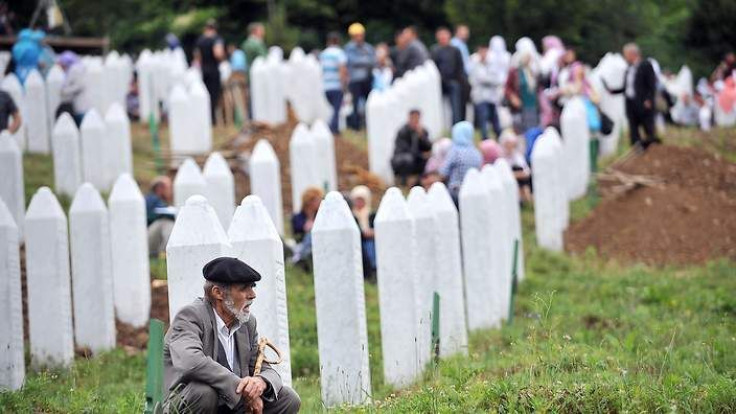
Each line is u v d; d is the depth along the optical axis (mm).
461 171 24125
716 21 51062
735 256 24125
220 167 22156
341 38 54594
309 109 32031
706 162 28297
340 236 14578
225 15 52844
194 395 11242
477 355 16438
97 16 50062
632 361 15258
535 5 47594
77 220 17625
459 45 34812
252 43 34969
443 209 17438
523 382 13289
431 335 16094
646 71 29203
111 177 25938
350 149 30141
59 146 24719
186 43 52031
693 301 20641
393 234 15812
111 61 33906
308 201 23156
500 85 32531
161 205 22531
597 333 18562
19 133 28359
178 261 13211
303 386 16125
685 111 38125
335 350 14602
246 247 13672
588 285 22344
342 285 14602
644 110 29203
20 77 31375
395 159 27562
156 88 35500
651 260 24297
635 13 50844
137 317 18797
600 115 29484
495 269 19672
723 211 25891
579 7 47938
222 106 35781
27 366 16812
